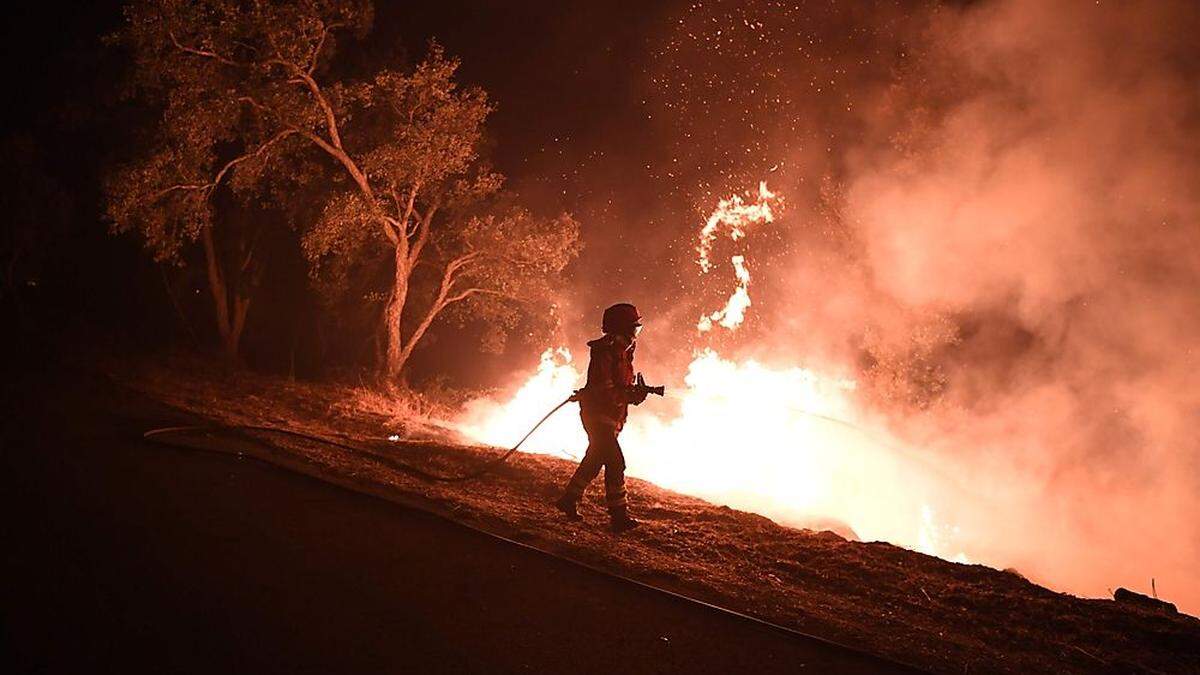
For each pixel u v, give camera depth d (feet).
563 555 24.41
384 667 16.97
